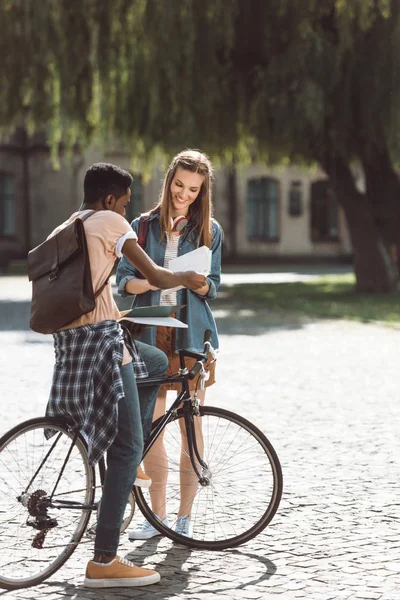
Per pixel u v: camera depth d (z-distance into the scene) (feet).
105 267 15.79
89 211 15.99
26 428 16.02
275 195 190.19
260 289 110.22
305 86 81.82
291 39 84.69
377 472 23.77
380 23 82.38
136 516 20.35
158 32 82.99
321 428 29.50
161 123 86.43
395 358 47.44
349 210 98.94
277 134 84.02
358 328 64.23
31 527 16.51
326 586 15.66
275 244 190.49
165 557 17.58
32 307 15.78
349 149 90.99
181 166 18.40
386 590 15.40
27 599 15.43
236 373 42.14
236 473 18.21
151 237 19.01
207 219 18.85
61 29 85.92
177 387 18.85
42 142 175.11
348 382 39.34
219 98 85.46
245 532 18.03
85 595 15.62
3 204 176.24
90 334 15.71
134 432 16.12
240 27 86.74
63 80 86.74
